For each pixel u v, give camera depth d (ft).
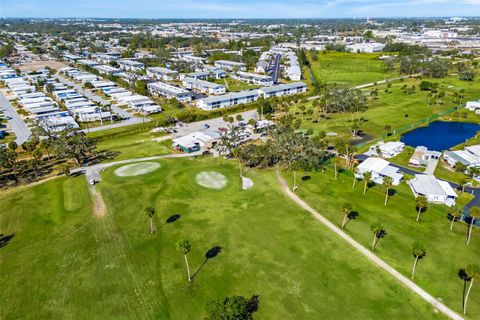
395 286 182.70
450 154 349.41
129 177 316.60
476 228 232.73
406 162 346.13
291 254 209.05
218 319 147.02
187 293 181.27
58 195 286.46
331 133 439.22
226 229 235.81
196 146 388.78
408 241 219.20
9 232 238.07
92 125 477.77
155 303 175.42
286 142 334.85
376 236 224.53
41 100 572.92
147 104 565.53
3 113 523.29
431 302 172.45
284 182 304.91
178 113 523.29
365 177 276.82
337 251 210.59
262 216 250.57
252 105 587.68
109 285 188.24
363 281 186.60
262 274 193.16
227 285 185.98
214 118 526.16
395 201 269.44
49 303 177.17
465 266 196.75
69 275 196.44
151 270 198.90
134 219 250.37
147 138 433.48
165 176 318.04
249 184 302.25
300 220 244.42
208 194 285.02
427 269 194.39
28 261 208.74
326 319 163.84
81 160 360.89
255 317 165.17
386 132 438.40
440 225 236.63
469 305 169.89
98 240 227.61
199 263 203.51
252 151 339.98
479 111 510.17
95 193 288.92
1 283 191.42
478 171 294.46
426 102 574.56
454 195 270.67
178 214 255.70
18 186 304.71
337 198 275.18
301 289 181.98
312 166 330.54
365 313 166.81
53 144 357.41
